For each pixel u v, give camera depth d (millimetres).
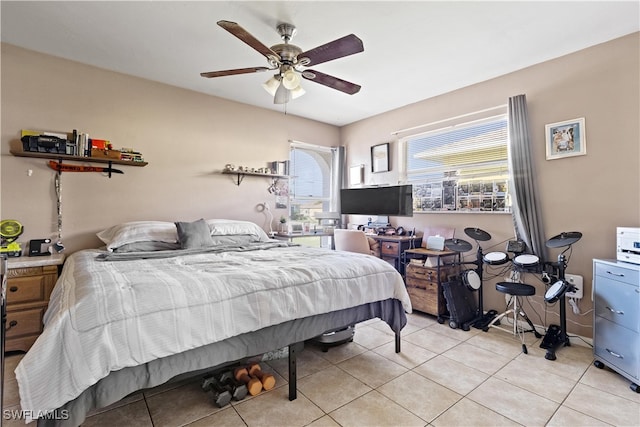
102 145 2861
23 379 1037
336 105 4027
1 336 1003
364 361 2229
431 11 2088
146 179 3207
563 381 1963
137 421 1547
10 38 2449
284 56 2098
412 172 4039
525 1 1985
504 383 1935
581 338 2539
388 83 3297
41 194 2689
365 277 2160
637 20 2182
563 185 2697
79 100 2846
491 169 3260
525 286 2607
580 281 2578
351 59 2770
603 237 2479
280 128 4309
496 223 3180
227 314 1508
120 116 3057
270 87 2406
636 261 2031
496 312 3104
